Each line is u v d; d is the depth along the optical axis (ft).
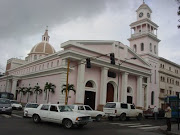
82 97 93.25
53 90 97.50
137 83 133.28
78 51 94.68
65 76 92.58
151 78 144.56
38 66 138.72
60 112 42.98
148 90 138.72
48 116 44.11
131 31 159.33
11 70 202.28
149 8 155.02
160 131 46.14
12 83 152.35
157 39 155.12
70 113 42.73
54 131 35.73
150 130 46.91
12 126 38.93
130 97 129.49
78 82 94.43
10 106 65.31
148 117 103.35
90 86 107.55
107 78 112.37
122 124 56.80
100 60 102.73
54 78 100.99
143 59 135.95
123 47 120.67
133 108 73.05
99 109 102.53
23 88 132.26
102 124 53.47
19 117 58.23
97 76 108.68
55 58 114.21
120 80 121.49
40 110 46.32
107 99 114.93
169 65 174.29
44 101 106.52
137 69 127.24
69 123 40.70
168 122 44.24
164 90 158.92
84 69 96.02
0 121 45.60
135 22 155.12
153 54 150.82
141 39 151.02
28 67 158.30
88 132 36.91
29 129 36.42
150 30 152.35
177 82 183.11
